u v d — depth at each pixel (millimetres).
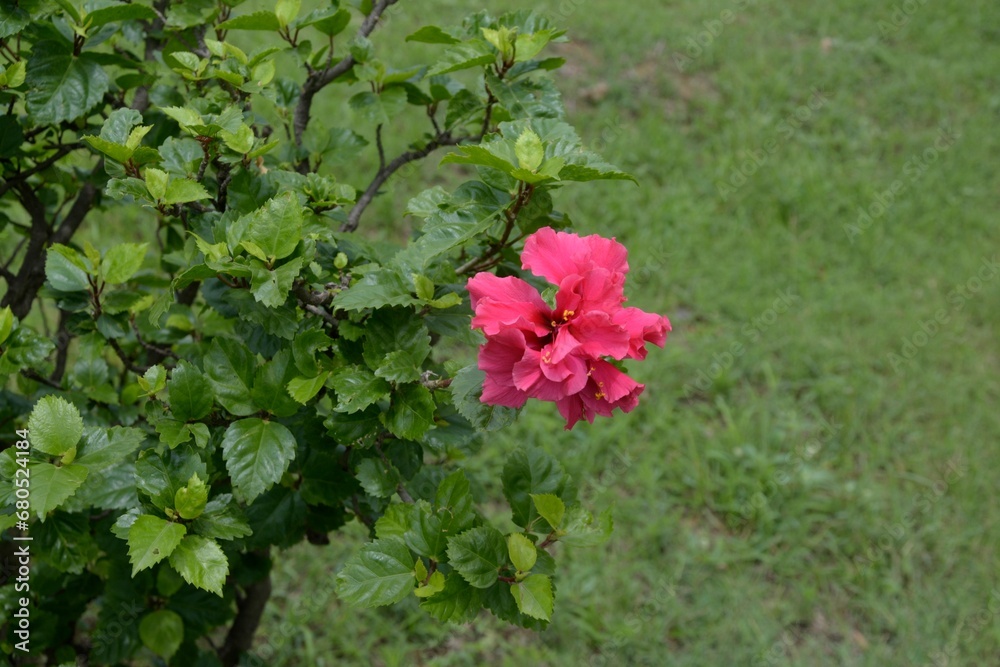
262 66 1163
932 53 3932
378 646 1848
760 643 1885
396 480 1089
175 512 1014
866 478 2217
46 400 1003
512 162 1032
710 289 2689
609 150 3078
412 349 1058
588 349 962
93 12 1125
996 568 2074
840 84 3629
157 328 1285
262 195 1107
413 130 2934
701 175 3088
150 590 1327
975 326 2740
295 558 1940
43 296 1299
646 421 2311
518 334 954
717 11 3969
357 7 1273
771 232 2914
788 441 2301
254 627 1485
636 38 3656
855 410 2396
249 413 1068
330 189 1137
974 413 2416
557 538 1060
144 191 1052
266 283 1019
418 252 1046
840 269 2846
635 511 2107
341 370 1065
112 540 1253
